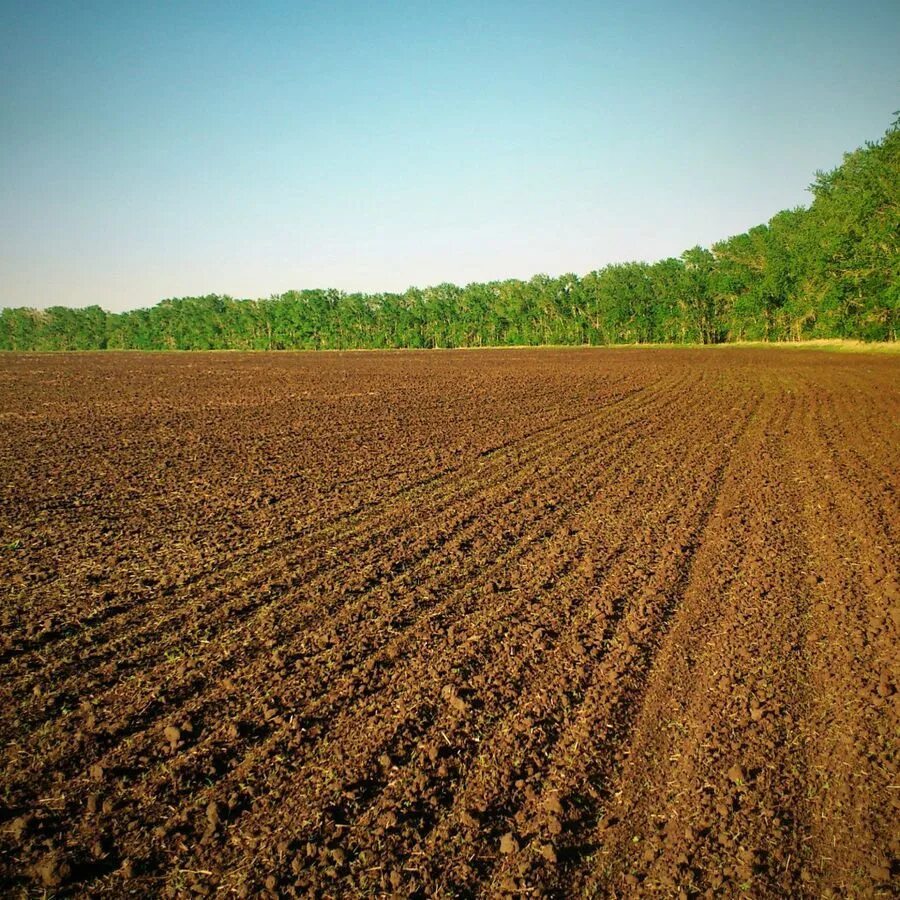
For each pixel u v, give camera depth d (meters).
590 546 8.20
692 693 4.82
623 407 22.56
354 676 5.16
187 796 3.88
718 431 17.05
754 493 10.70
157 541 8.80
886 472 12.11
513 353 79.19
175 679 5.21
